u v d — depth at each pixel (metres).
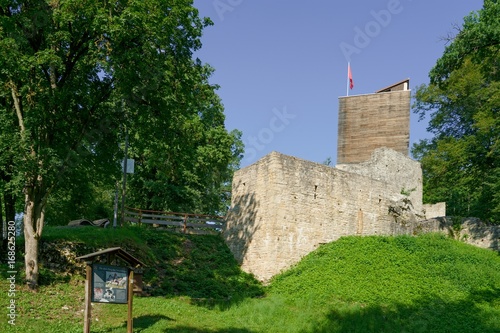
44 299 14.38
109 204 33.66
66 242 17.45
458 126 36.72
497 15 17.77
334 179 24.11
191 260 21.36
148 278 18.28
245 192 23.84
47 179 15.53
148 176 30.55
